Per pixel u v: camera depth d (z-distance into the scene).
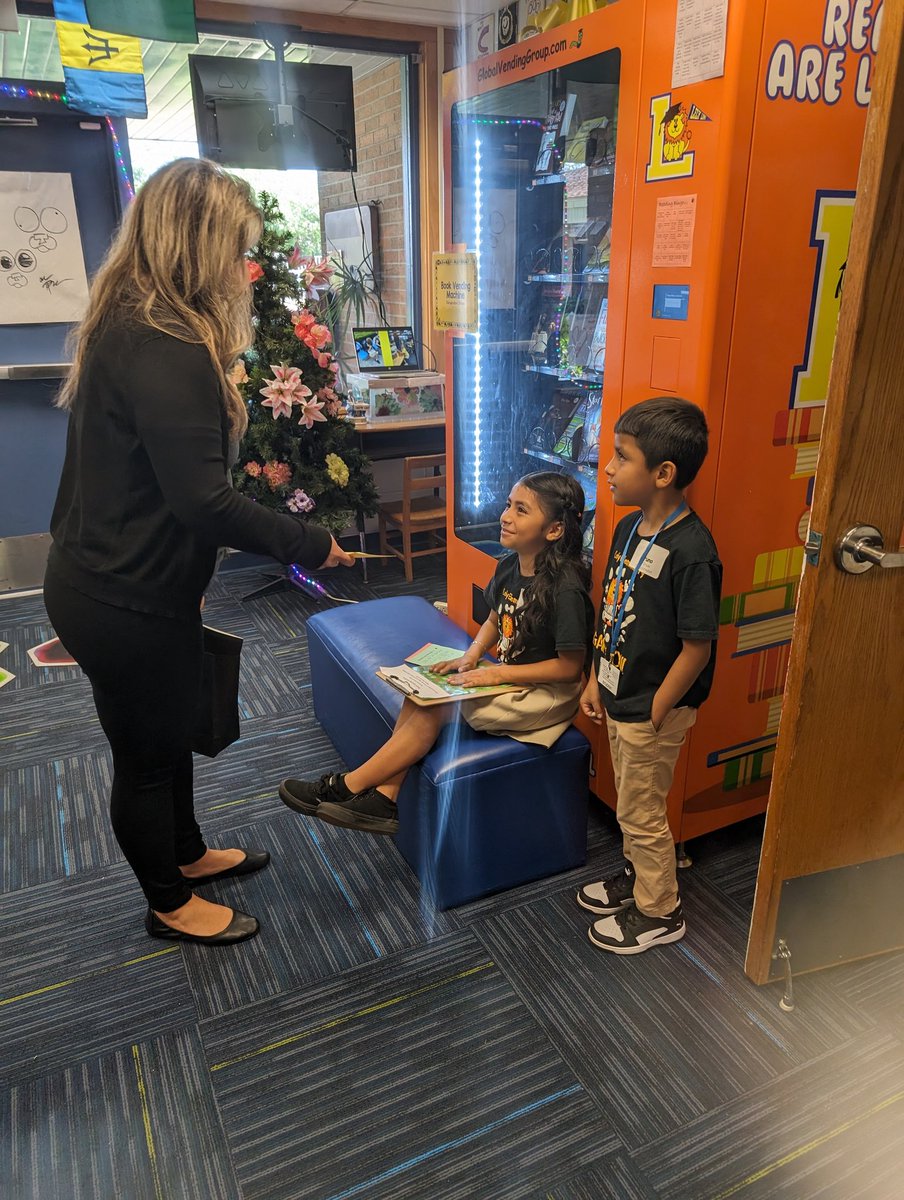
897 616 1.46
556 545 1.91
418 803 1.90
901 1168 1.34
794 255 1.65
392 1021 1.64
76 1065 1.57
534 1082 1.51
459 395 2.56
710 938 1.84
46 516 3.86
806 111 1.56
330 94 4.00
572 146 2.12
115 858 2.14
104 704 1.51
